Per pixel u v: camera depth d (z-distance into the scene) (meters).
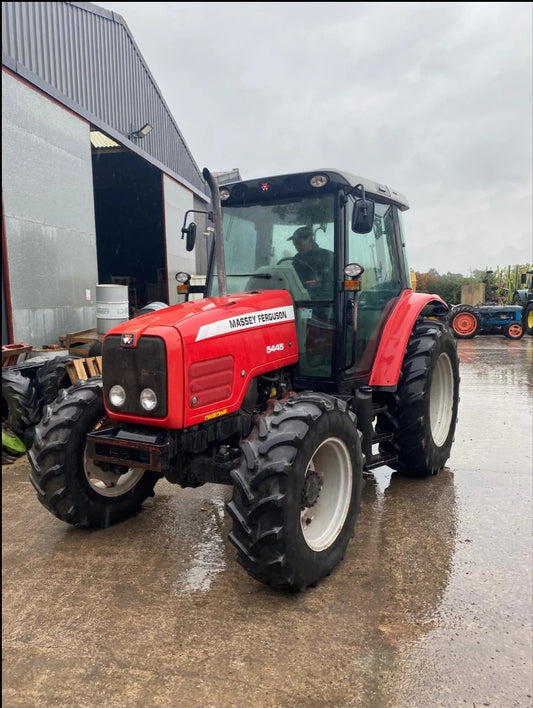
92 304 8.88
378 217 4.11
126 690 2.10
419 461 4.12
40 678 2.17
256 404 3.34
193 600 2.70
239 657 2.28
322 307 3.54
